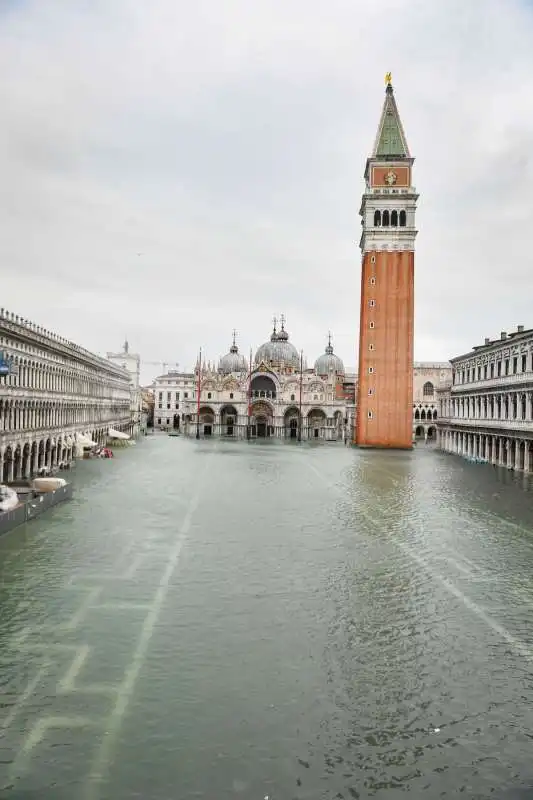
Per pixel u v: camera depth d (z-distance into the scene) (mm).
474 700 20828
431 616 28125
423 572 34812
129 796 16078
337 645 24906
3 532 42062
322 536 43469
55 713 19703
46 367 83250
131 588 31422
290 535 43688
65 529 44281
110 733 18688
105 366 133125
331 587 32000
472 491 66312
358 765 17422
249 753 17859
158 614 27906
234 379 193750
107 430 136125
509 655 24156
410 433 137125
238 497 61062
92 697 20656
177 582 32469
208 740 18422
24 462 71375
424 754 17953
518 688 21656
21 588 31141
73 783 16516
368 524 47812
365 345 138375
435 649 24641
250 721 19422
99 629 26109
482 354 107188
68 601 29375
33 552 37875
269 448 138375
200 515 50875
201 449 131625
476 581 33219
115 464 92125
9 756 17578
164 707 20125
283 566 35688
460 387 119438
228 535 43469
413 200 137125
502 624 27234
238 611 28422
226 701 20547
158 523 47156
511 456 90812
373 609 28906
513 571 35188
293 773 17047
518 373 87000
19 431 67812
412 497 61812
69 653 23812
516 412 88750
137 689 21203
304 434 190125
